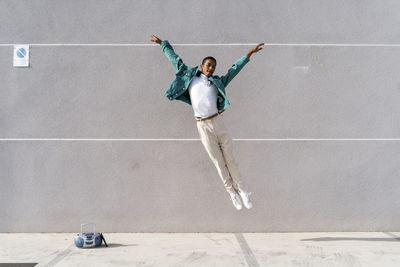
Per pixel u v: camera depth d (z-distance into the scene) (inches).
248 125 182.4
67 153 181.6
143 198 181.6
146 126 182.4
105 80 182.2
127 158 181.8
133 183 181.8
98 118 182.2
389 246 159.0
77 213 181.2
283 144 182.7
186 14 182.4
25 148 181.8
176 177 181.6
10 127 181.8
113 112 182.4
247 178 181.9
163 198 181.6
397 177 183.6
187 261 139.6
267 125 182.5
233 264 136.5
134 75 182.4
